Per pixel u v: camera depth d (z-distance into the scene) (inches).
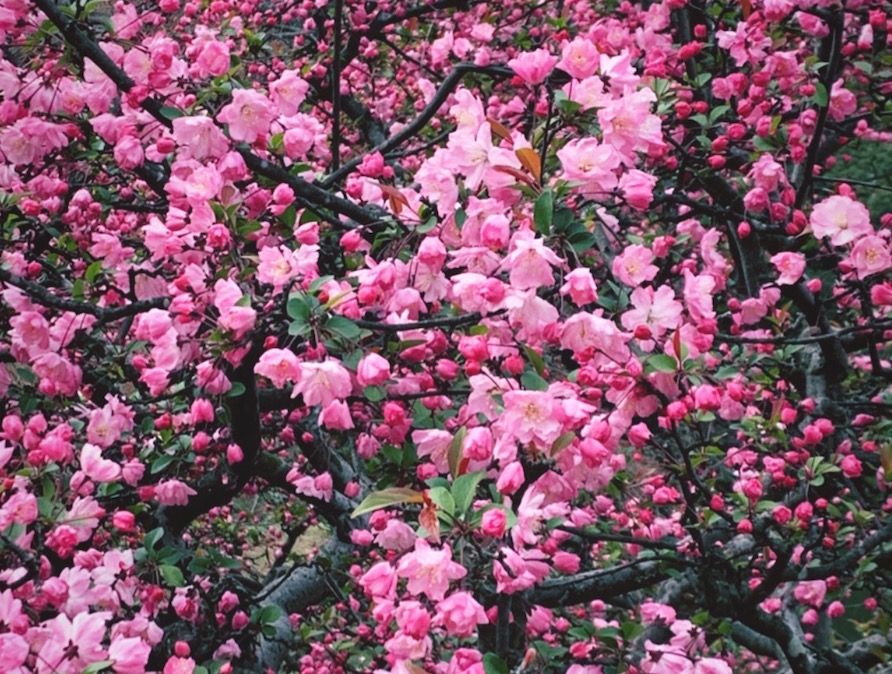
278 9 251.1
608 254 139.5
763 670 276.1
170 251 94.5
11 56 132.0
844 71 191.9
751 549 128.8
